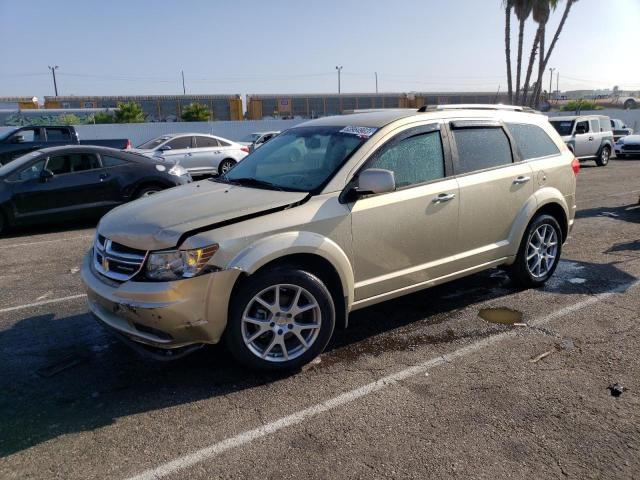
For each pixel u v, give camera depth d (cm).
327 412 331
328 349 418
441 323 464
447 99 5169
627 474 271
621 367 380
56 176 903
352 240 387
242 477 274
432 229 432
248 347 360
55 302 539
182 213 364
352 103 5234
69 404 346
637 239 759
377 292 411
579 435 303
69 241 830
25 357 414
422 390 354
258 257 344
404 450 292
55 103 4906
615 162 2145
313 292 371
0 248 788
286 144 469
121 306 339
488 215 473
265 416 328
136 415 332
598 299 514
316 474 275
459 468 277
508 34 2911
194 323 337
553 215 552
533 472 273
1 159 1431
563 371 376
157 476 276
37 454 295
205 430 315
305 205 372
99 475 278
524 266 522
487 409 330
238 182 435
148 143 1652
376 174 369
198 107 4316
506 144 498
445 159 447
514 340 428
